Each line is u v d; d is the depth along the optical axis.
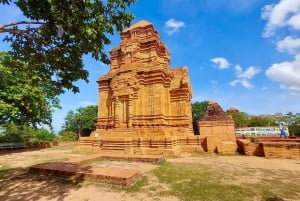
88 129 49.59
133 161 14.02
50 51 7.01
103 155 15.23
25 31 6.65
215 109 25.27
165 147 17.50
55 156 17.86
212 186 8.10
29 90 21.78
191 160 14.70
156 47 24.19
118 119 21.44
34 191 7.60
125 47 25.50
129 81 21.42
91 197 6.99
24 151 23.62
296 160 14.59
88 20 6.52
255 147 17.00
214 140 18.91
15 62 7.38
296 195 7.07
